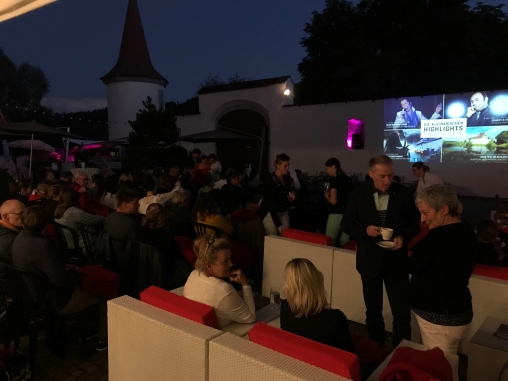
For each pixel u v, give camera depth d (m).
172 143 16.09
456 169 14.62
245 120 19.81
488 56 21.84
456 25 20.39
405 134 15.52
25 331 3.38
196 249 2.85
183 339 2.11
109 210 5.95
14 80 29.80
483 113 13.98
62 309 3.28
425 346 2.31
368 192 3.26
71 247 4.81
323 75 22.25
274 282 4.68
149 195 6.17
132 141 15.95
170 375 2.21
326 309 2.22
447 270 2.40
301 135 18.08
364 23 22.05
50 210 5.03
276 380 1.75
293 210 7.88
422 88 21.75
